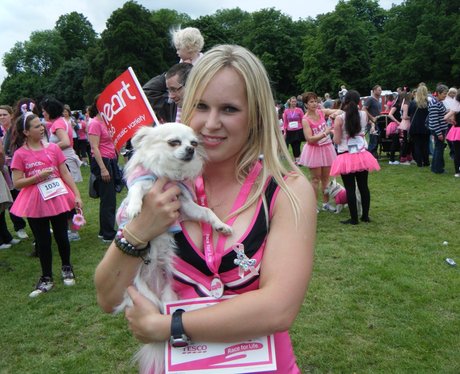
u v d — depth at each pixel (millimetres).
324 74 55469
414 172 11305
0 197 6262
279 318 1324
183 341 1347
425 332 3742
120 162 13875
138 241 1478
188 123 1656
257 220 1485
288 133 13406
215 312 1330
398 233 6504
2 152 6246
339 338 3697
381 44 52344
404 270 5020
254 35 63625
